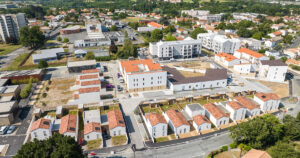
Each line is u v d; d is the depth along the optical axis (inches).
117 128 3614.7
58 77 5999.0
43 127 3440.0
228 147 3390.7
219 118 3890.3
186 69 6658.5
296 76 6427.2
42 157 2463.1
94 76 5403.5
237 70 6486.2
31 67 6747.1
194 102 4785.9
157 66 5438.0
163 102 4630.9
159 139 3592.5
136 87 5226.4
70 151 2536.9
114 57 7613.2
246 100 4475.9
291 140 3587.6
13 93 4692.4
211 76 5625.0
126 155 3221.0
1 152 3245.6
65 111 4379.9
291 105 4761.3
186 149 3363.7
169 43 7504.9
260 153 2901.1
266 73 6117.1
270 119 3553.2
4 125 3900.1
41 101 4739.2
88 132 3454.7
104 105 4510.3
